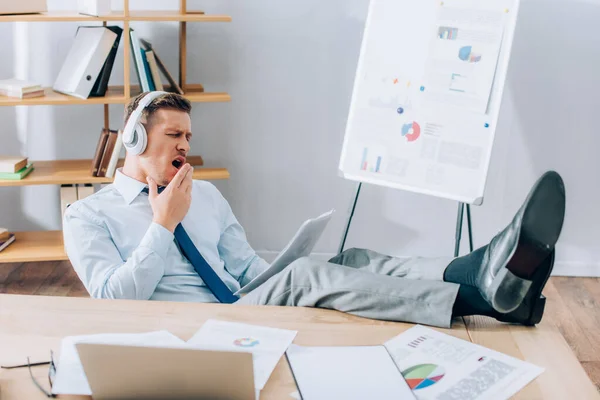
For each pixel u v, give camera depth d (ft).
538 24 10.96
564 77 11.15
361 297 5.02
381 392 4.02
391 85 9.31
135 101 6.35
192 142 11.35
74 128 11.07
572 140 11.37
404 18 9.23
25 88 9.63
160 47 10.98
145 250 6.03
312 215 11.77
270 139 11.44
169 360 3.68
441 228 11.77
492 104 8.97
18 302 4.99
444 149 9.12
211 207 6.93
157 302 5.10
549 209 4.84
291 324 4.85
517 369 4.36
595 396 4.12
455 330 4.90
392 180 9.34
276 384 4.07
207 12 10.89
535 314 5.00
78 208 6.36
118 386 3.79
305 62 11.18
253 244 11.85
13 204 11.22
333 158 11.57
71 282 10.82
